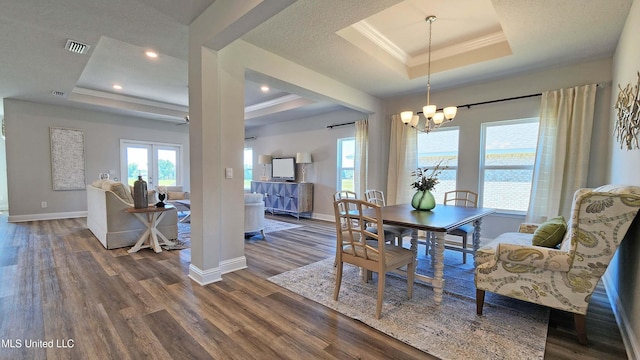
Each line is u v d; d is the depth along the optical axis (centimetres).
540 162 359
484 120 416
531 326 200
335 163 627
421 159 488
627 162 226
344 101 429
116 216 385
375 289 261
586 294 178
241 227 310
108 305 224
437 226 213
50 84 454
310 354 169
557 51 309
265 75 321
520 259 196
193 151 274
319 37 290
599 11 232
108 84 521
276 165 734
